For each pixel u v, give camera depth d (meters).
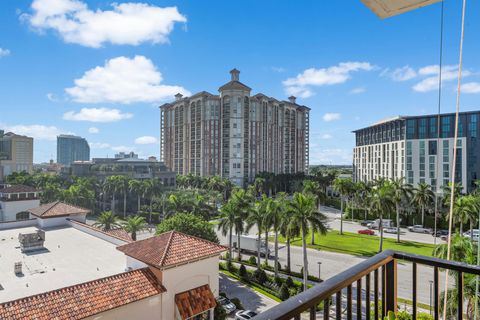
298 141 154.62
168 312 17.97
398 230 59.56
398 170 99.00
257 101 132.25
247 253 53.53
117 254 26.30
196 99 130.62
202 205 62.16
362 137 132.38
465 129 84.31
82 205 84.19
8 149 147.25
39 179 98.94
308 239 61.69
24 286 20.09
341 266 45.84
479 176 82.25
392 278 3.42
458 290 3.23
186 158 135.88
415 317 3.37
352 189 68.25
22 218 48.34
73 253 26.42
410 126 93.94
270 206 41.12
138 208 88.62
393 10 3.72
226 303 32.44
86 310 15.05
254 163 130.50
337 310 2.67
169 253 19.05
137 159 142.25
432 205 68.31
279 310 2.13
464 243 26.34
